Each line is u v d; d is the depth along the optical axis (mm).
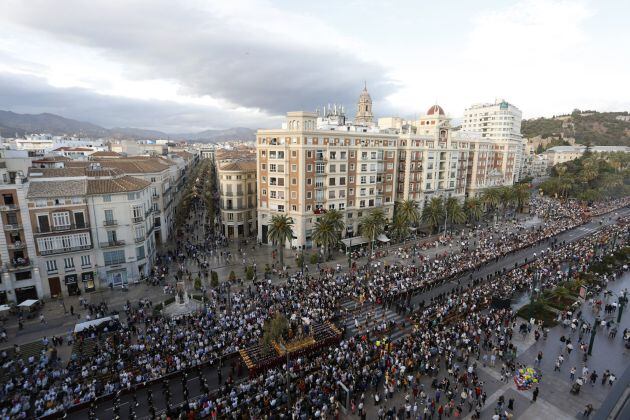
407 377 39875
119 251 64000
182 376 39781
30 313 53969
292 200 87000
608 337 51062
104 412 35812
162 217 91188
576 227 110500
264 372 41250
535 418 36219
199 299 58406
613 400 22312
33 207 56500
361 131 104062
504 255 81812
